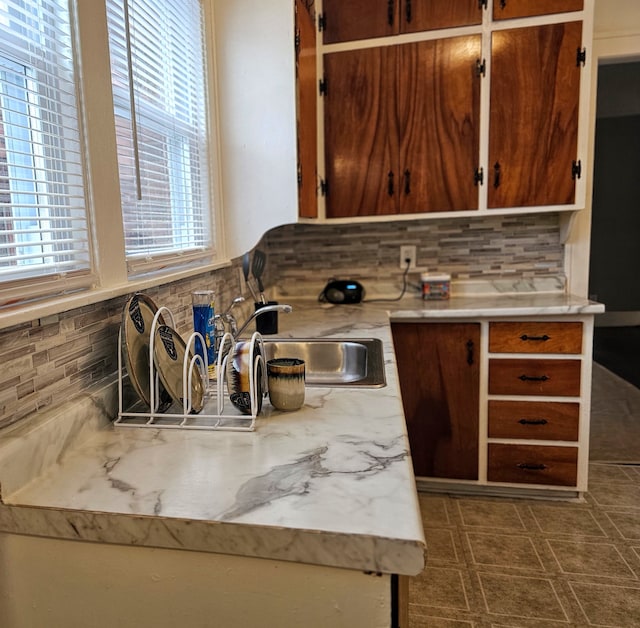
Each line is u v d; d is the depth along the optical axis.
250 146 1.81
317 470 0.76
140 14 1.30
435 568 1.79
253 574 0.65
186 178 1.61
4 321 0.74
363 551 0.60
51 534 0.69
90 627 0.72
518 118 2.18
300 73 1.87
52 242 0.90
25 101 0.85
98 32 1.04
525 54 2.14
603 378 4.00
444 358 2.23
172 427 0.95
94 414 0.94
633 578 1.72
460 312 2.16
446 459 2.29
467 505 2.22
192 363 0.99
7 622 0.74
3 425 0.78
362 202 2.36
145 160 1.32
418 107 2.25
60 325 0.92
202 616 0.68
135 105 1.24
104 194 1.06
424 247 2.64
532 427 2.20
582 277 2.52
